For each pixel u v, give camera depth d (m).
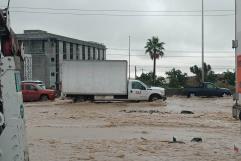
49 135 16.58
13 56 5.99
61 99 42.78
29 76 86.12
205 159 11.59
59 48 113.31
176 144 14.21
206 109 30.88
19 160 5.75
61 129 18.56
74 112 27.69
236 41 8.05
